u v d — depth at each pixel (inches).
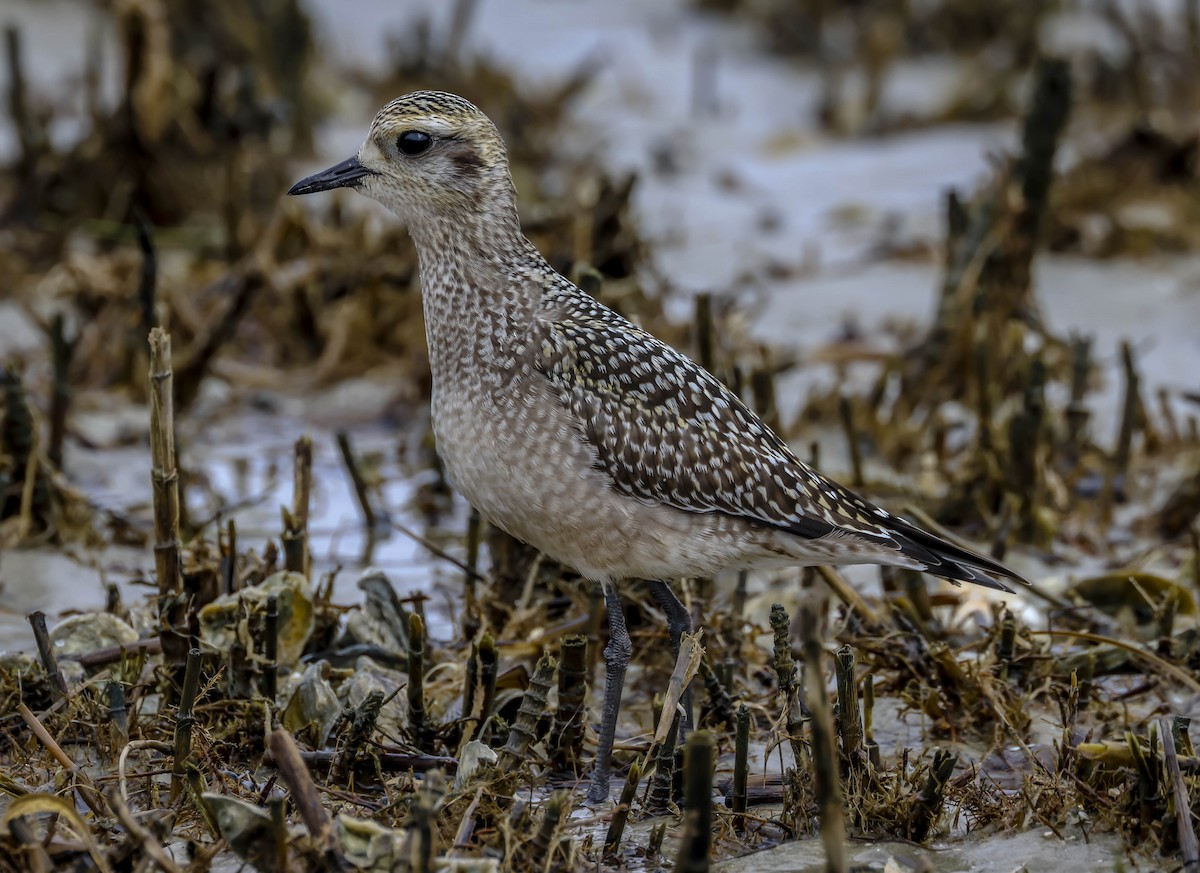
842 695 309.1
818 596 403.5
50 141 709.3
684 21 1101.7
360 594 430.3
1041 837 309.1
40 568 433.7
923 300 665.6
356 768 321.7
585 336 337.1
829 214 770.8
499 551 405.4
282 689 351.3
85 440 526.9
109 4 952.3
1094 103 857.5
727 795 323.3
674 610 351.3
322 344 601.9
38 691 342.6
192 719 312.5
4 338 601.9
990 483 469.4
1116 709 363.6
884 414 567.8
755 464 341.7
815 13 1016.9
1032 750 344.8
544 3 1131.3
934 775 305.9
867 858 301.4
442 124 342.3
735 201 793.6
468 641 387.9
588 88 944.3
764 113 928.3
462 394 341.1
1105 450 522.6
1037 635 385.4
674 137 877.2
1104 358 601.3
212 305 609.6
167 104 704.4
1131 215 716.7
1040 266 689.6
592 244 522.0
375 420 559.8
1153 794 304.3
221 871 289.3
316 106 867.4
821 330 638.5
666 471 335.3
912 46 1007.0
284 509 387.2
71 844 279.4
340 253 610.2
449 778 322.0
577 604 395.9
